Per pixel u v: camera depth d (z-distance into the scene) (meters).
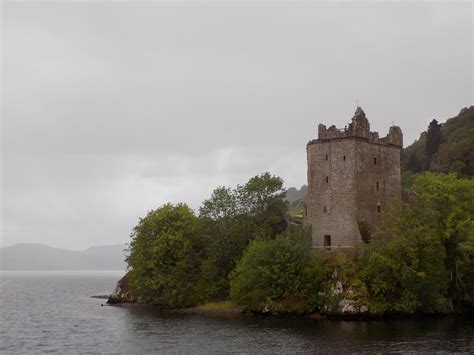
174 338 63.91
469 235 77.31
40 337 68.00
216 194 102.06
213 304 92.88
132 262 103.56
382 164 95.25
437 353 52.75
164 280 96.19
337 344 57.72
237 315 83.56
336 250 87.06
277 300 80.81
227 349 56.16
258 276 82.00
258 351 54.88
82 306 112.44
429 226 80.19
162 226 102.00
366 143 92.81
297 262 81.06
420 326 69.75
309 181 94.81
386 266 77.38
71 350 58.84
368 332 65.19
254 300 84.19
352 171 90.56
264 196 103.56
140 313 91.75
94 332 71.12
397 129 99.19
